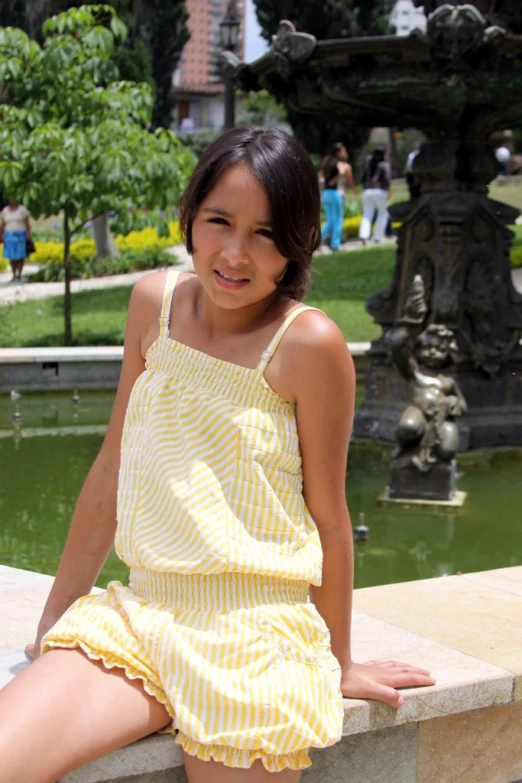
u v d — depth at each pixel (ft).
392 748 7.50
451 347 17.52
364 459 20.59
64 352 30.30
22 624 9.04
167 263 58.85
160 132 35.99
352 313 39.29
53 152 33.17
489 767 8.00
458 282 20.76
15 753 5.70
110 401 28.27
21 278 55.06
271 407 6.52
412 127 21.07
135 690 6.17
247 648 6.15
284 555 6.42
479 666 7.87
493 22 19.70
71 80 34.81
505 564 14.42
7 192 34.68
